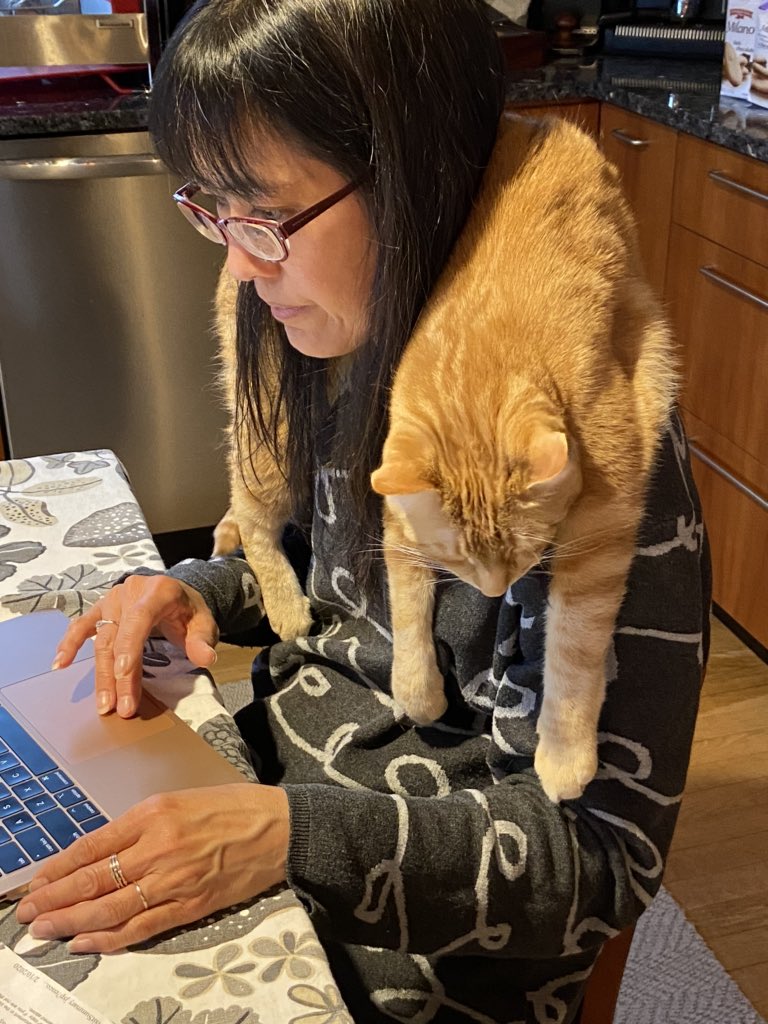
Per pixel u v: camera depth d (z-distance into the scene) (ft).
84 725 2.75
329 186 2.73
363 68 2.55
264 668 3.81
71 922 2.21
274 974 2.15
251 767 2.81
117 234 7.78
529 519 2.92
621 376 3.02
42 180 7.48
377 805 2.66
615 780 2.85
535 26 9.84
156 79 2.82
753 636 7.72
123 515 3.78
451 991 3.19
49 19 7.58
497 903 2.72
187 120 2.71
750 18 7.47
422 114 2.64
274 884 2.43
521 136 3.12
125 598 3.17
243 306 3.39
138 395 8.32
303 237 2.78
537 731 2.98
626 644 2.79
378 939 2.68
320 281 2.88
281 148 2.65
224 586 3.65
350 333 3.05
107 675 2.89
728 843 6.25
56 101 7.73
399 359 3.01
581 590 2.82
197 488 8.76
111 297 7.96
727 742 6.98
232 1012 2.06
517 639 3.08
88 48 7.75
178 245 7.92
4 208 7.54
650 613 2.78
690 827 6.35
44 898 2.25
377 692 3.50
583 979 3.23
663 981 5.44
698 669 2.83
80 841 2.32
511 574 2.97
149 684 2.99
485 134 2.89
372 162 2.68
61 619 3.18
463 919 2.71
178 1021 2.04
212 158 2.75
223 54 2.60
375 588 3.35
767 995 5.40
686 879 6.03
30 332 7.92
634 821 2.85
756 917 5.82
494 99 2.86
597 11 9.81
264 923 2.28
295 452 3.50
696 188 7.57
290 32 2.55
